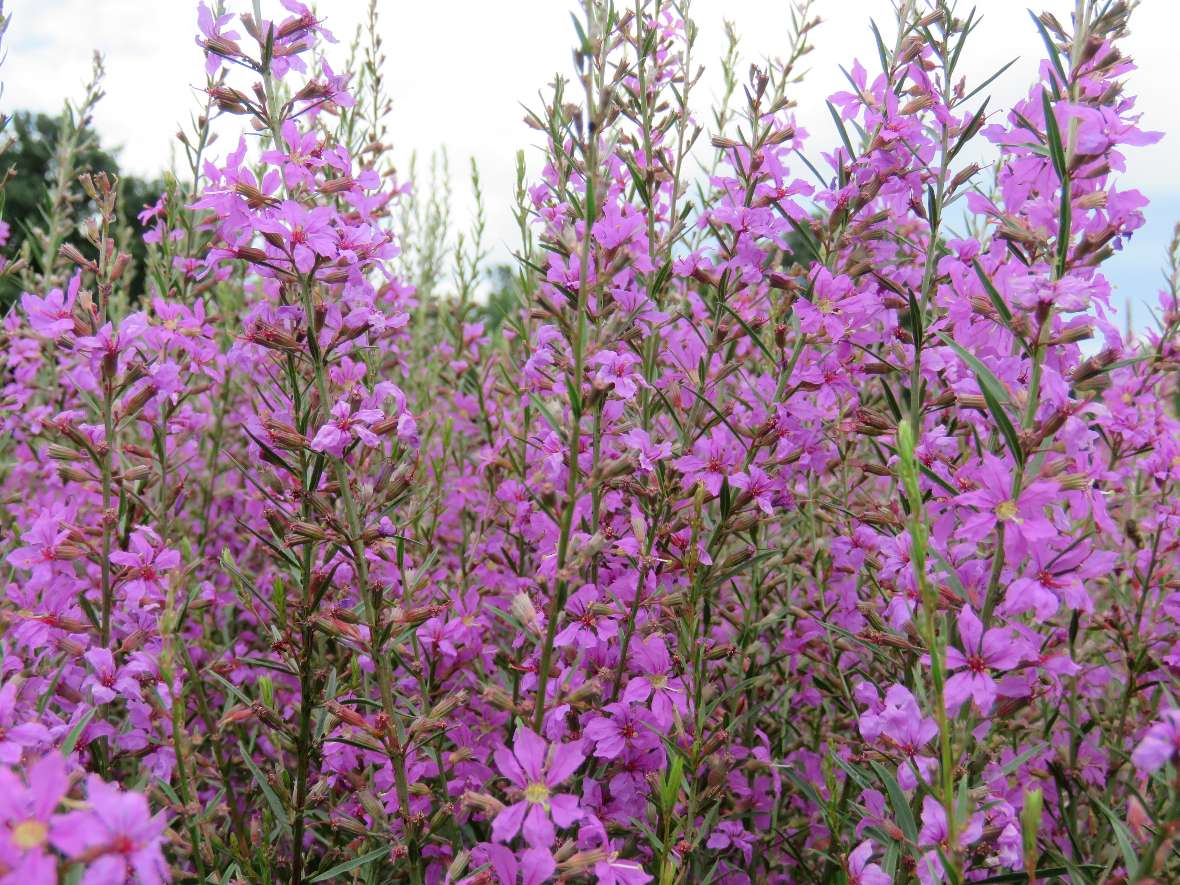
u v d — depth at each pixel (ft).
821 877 11.21
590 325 9.76
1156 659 10.05
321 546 11.16
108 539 9.36
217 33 9.22
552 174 12.10
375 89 15.74
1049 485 7.04
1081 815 11.95
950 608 7.90
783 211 10.32
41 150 57.82
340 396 10.41
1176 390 12.85
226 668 10.43
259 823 10.30
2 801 4.79
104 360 9.15
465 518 14.61
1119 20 8.31
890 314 11.29
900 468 6.24
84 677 9.29
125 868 5.06
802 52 12.53
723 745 9.30
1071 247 8.35
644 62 11.65
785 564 12.41
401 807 8.61
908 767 7.73
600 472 7.50
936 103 10.01
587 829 7.42
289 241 8.46
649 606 9.96
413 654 10.87
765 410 10.84
